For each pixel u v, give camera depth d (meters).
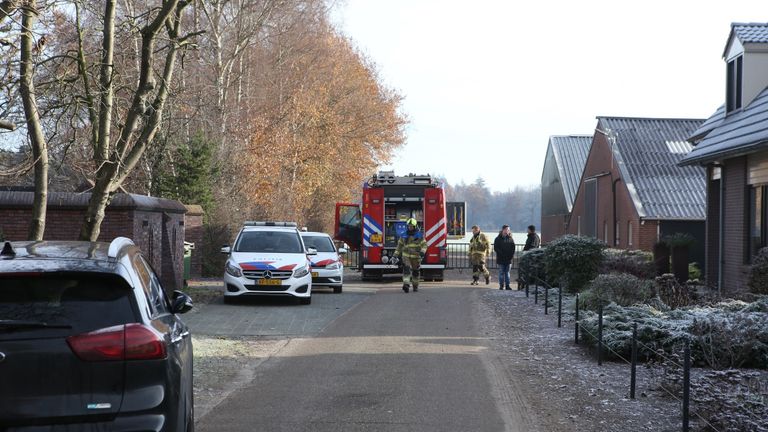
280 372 10.46
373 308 18.67
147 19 14.99
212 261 30.92
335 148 49.16
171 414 5.00
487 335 14.11
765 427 6.96
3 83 10.79
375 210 29.06
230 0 34.25
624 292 14.48
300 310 18.09
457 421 7.87
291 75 42.66
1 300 4.94
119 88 13.21
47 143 11.88
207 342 12.95
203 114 31.22
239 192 36.66
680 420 7.98
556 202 55.41
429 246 29.23
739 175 19.75
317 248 24.45
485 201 185.75
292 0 38.19
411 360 11.34
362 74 55.09
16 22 10.84
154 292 5.92
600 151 41.31
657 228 34.66
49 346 4.77
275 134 39.12
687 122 40.78
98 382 4.80
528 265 24.27
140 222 17.47
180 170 30.41
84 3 12.07
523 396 9.05
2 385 4.70
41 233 11.57
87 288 5.08
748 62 20.53
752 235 19.25
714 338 10.58
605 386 9.63
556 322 15.96
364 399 8.81
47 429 4.70
